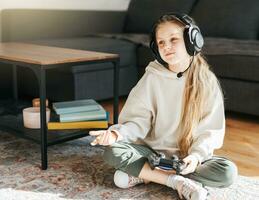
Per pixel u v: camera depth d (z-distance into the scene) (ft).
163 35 4.42
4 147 6.02
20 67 8.89
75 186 4.70
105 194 4.51
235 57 7.39
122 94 9.00
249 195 4.51
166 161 4.34
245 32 9.53
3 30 9.25
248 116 7.95
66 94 8.17
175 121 4.70
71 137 5.49
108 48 8.59
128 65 9.00
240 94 7.50
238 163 5.55
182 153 4.72
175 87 4.70
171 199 4.42
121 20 11.60
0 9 9.36
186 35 4.34
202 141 4.47
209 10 10.12
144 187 4.70
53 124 5.68
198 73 4.64
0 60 5.66
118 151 4.55
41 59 5.21
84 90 8.13
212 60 7.72
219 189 4.64
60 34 10.07
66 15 10.13
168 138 4.78
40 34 9.63
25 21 9.29
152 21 10.89
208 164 4.46
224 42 8.57
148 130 4.88
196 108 4.60
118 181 4.63
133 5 11.53
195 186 4.23
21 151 5.86
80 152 5.84
